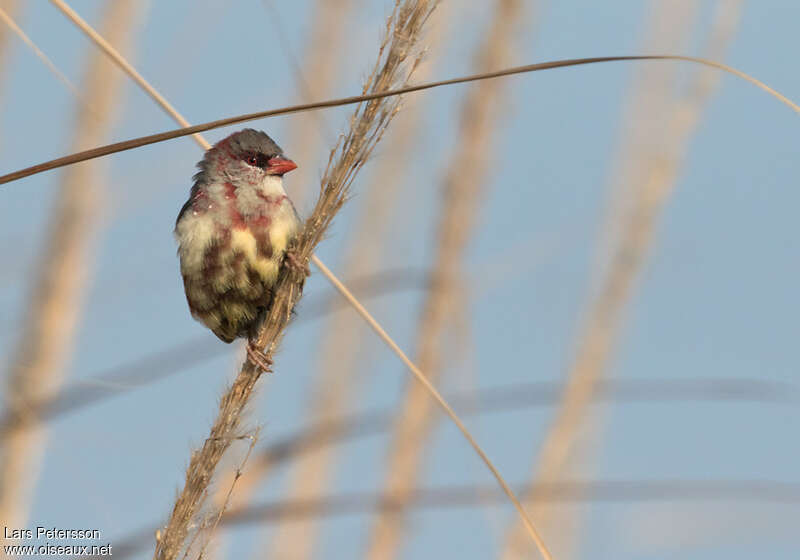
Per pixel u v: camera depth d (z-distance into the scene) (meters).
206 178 9.69
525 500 10.38
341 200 7.47
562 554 10.16
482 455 6.89
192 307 9.90
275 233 9.52
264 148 9.67
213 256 9.50
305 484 10.85
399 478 10.57
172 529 6.71
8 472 8.88
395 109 7.32
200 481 6.83
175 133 5.97
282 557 10.78
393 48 7.12
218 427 6.98
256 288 9.59
